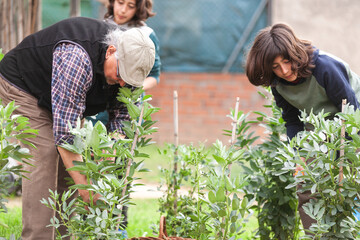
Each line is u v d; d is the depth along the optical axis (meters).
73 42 3.64
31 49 3.84
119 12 5.22
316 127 3.71
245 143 4.71
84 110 3.73
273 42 3.99
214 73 12.80
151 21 12.66
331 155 3.85
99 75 3.70
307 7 12.48
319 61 4.08
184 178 4.74
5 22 7.19
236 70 12.75
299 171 3.71
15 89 3.88
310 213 3.66
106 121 5.22
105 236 3.53
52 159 3.93
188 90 12.92
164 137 13.06
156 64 5.34
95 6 12.09
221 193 3.41
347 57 12.56
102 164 3.55
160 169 4.79
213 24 12.62
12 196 6.90
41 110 3.90
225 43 12.66
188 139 13.00
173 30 12.69
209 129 12.95
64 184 4.33
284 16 12.48
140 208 6.77
